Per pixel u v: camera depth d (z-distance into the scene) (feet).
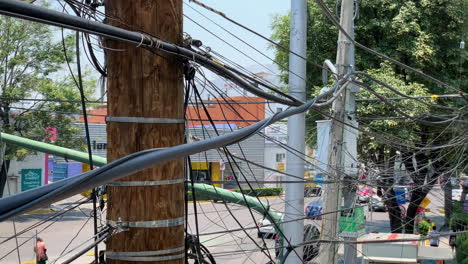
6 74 92.68
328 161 39.81
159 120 16.17
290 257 30.99
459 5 79.25
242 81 20.03
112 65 16.24
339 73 40.88
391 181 65.10
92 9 17.08
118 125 16.11
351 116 44.50
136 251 15.85
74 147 100.63
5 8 10.44
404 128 73.46
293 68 31.22
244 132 14.65
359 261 55.42
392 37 80.84
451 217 53.42
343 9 41.22
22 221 72.64
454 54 80.89
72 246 64.18
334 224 38.88
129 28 16.22
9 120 86.33
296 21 31.40
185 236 18.19
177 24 16.89
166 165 16.16
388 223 90.79
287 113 18.07
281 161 136.15
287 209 31.09
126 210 15.89
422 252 52.06
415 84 75.56
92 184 10.43
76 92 98.84
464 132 47.83
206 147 12.63
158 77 16.19
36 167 97.50
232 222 66.33
